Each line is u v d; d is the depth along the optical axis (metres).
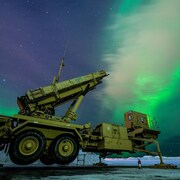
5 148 8.62
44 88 10.45
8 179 4.99
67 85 11.20
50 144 9.31
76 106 11.31
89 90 12.41
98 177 5.79
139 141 14.48
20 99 10.27
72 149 9.51
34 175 6.00
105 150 11.61
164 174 7.54
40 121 9.09
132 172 8.28
